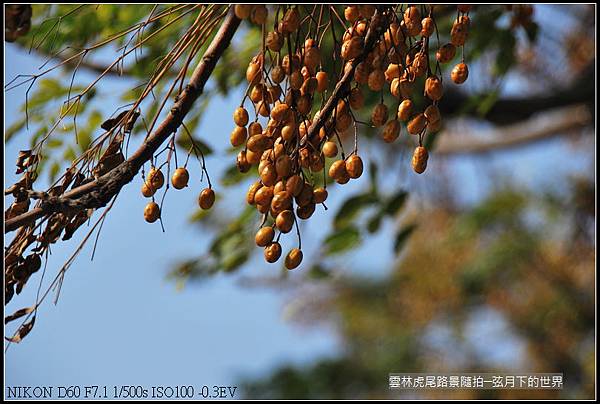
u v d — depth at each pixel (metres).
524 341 15.27
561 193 14.02
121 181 3.46
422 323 16.05
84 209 3.38
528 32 6.62
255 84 3.60
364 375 15.63
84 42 6.34
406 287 16.16
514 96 9.03
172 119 3.65
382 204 6.74
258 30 6.36
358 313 16.50
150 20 4.15
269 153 3.48
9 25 3.46
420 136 3.62
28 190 3.59
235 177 6.67
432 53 6.57
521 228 14.74
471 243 15.10
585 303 14.58
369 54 3.62
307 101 3.51
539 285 14.88
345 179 3.57
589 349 14.38
